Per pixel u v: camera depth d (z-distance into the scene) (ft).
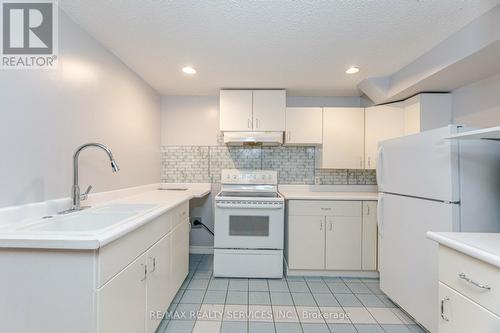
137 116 8.18
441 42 6.05
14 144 3.96
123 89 7.24
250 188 10.17
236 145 10.37
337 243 8.61
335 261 8.60
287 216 8.84
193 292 7.37
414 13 4.93
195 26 5.42
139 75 8.21
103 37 5.87
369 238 8.61
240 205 8.31
